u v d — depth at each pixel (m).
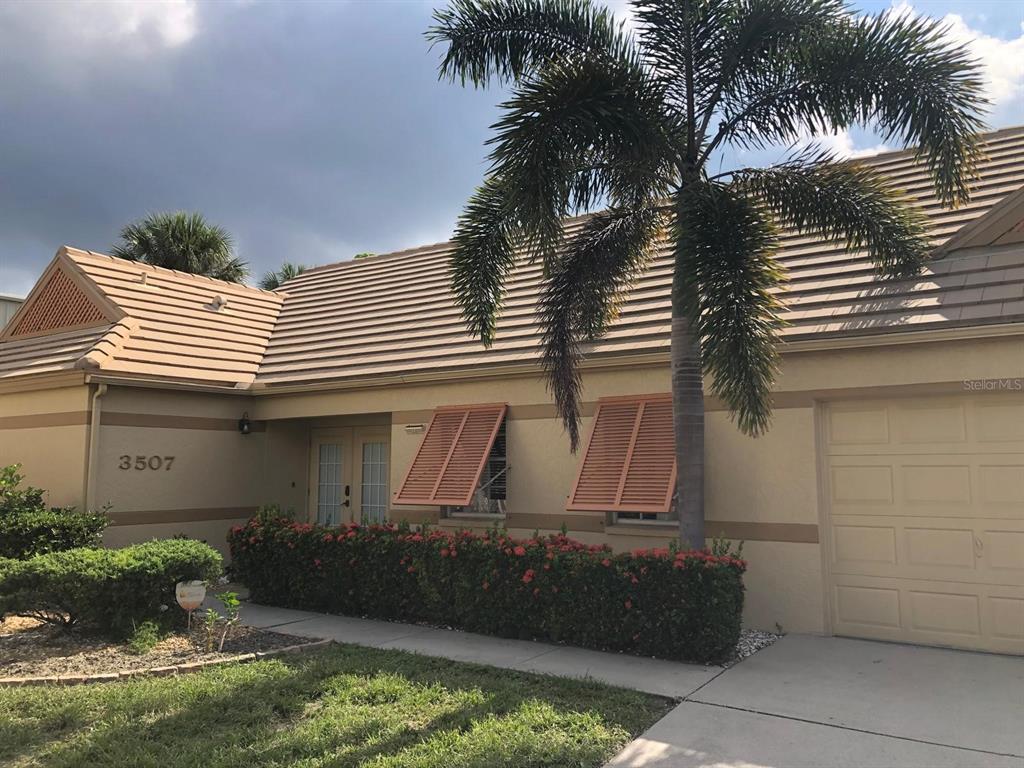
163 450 12.17
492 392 11.15
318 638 8.14
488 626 8.36
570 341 9.20
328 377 12.64
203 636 8.16
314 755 4.94
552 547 8.20
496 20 8.41
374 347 13.31
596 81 7.73
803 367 8.62
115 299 13.41
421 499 10.67
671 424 9.33
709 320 6.97
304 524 10.24
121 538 11.48
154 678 6.65
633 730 5.39
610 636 7.54
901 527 8.11
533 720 5.50
